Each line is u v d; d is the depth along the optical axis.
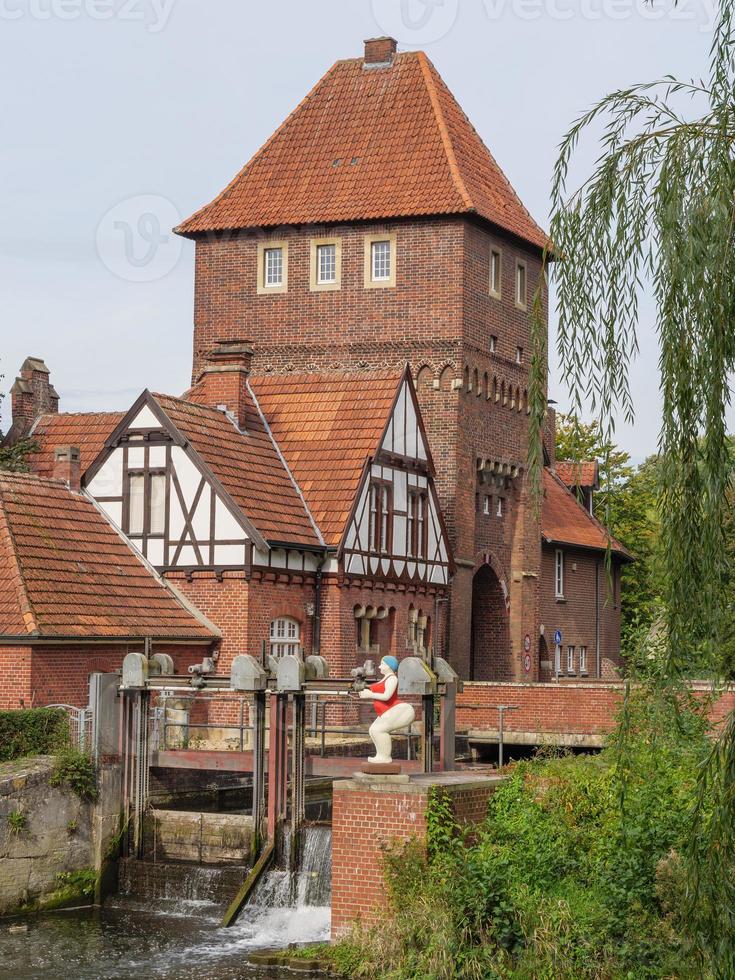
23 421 41.19
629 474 56.81
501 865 18.50
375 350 45.06
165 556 33.31
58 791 23.69
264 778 24.25
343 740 32.69
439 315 44.31
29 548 29.59
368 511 36.75
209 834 24.34
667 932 16.86
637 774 19.34
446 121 47.69
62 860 23.77
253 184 47.91
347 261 45.66
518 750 36.66
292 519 35.00
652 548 13.27
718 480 11.39
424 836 19.22
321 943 20.62
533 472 12.79
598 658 55.41
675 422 11.59
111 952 20.78
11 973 19.58
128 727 25.11
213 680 24.47
